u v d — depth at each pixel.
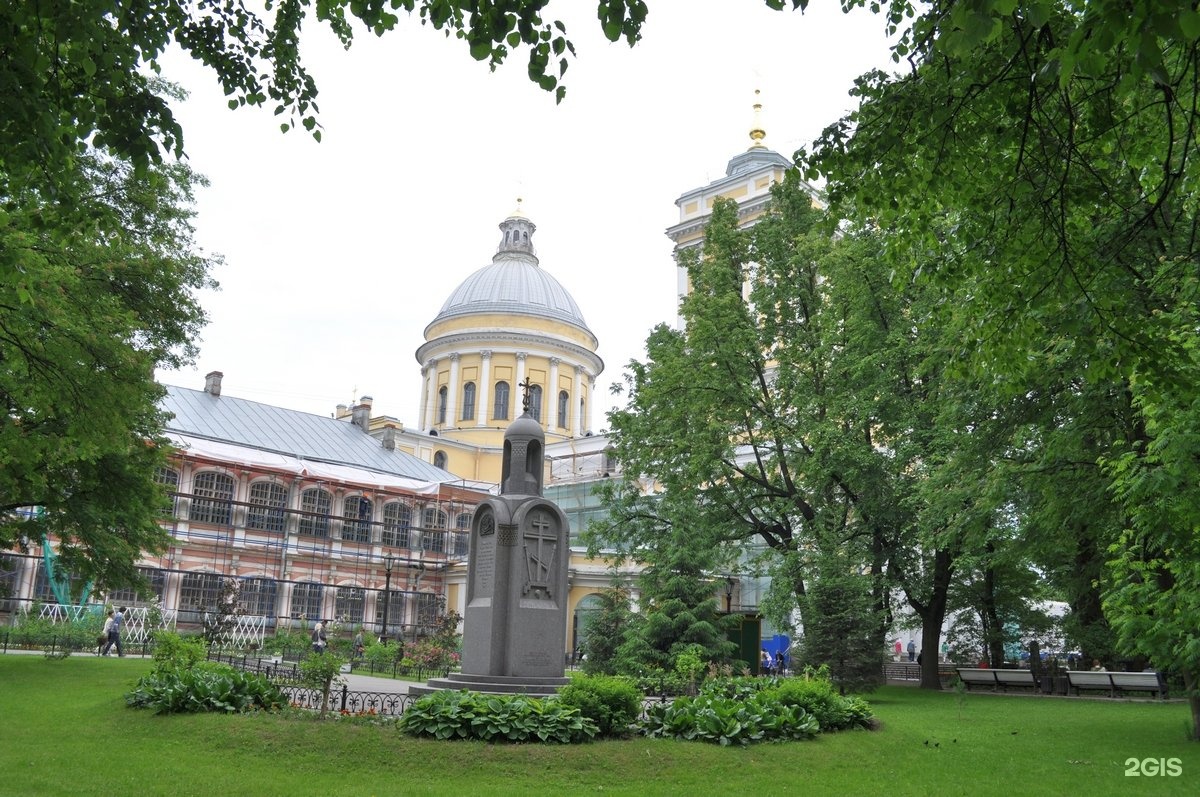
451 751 12.71
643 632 27.28
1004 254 11.73
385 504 60.75
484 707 13.67
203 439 54.75
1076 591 28.53
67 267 17.22
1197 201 13.06
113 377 17.70
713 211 34.91
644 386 33.66
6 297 14.95
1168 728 18.34
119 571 26.97
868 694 26.16
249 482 55.06
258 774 11.66
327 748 12.81
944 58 10.27
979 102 10.54
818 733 15.60
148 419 26.34
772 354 32.78
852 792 11.74
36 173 10.05
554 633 17.86
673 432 31.95
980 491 21.53
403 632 55.12
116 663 27.80
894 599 33.03
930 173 11.24
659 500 33.78
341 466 60.00
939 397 25.55
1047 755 14.93
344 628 54.28
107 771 11.50
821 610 25.53
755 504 32.72
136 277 23.67
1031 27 9.34
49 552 44.47
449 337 78.19
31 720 15.42
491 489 68.06
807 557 27.53
